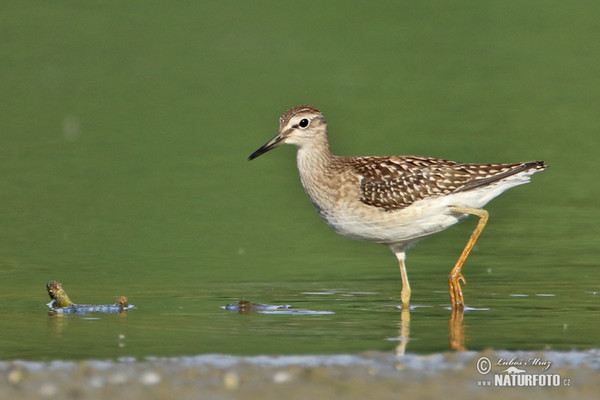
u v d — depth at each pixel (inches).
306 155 531.8
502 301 491.2
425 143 840.9
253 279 553.9
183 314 462.6
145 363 357.7
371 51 1139.9
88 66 1098.7
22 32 1185.4
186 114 953.5
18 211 705.0
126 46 1148.5
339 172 518.9
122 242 642.2
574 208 721.0
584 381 336.5
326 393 320.2
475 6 1290.6
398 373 343.0
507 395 320.8
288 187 787.4
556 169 808.3
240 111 956.0
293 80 1045.8
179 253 619.2
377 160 519.5
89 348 392.5
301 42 1175.6
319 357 367.6
